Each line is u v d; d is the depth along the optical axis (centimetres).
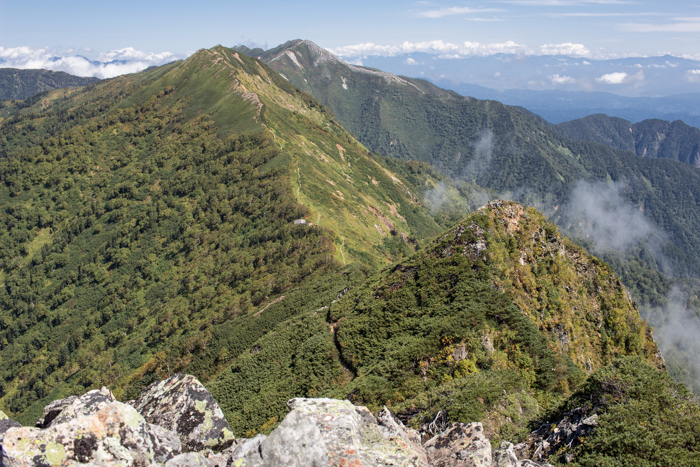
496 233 6297
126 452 1248
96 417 1257
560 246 6756
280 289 12125
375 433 1641
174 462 1259
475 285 5741
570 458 2073
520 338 5153
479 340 5088
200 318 13175
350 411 1691
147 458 1273
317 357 6456
